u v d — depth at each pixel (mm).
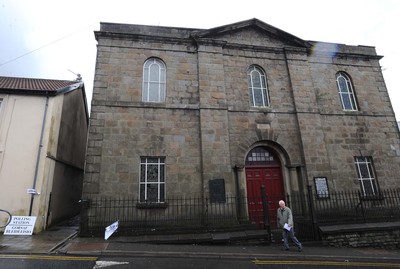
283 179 12328
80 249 7758
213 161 11352
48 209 11312
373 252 9398
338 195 12180
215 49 12898
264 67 13469
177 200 10797
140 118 11367
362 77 14703
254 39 13781
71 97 14492
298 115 12867
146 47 12344
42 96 11375
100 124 10938
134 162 10844
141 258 7387
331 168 12625
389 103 14531
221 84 12445
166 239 9195
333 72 14359
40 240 8867
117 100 11367
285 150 12344
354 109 14164
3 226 9844
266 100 13156
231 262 7418
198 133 11742
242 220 11023
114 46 12000
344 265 7660
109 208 10188
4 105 10891
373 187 13000
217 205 10859
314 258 8172
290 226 8836
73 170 15781
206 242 9336
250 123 12383
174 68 12367
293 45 14172
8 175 10227
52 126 11383
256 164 12469
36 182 10391
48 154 10992
